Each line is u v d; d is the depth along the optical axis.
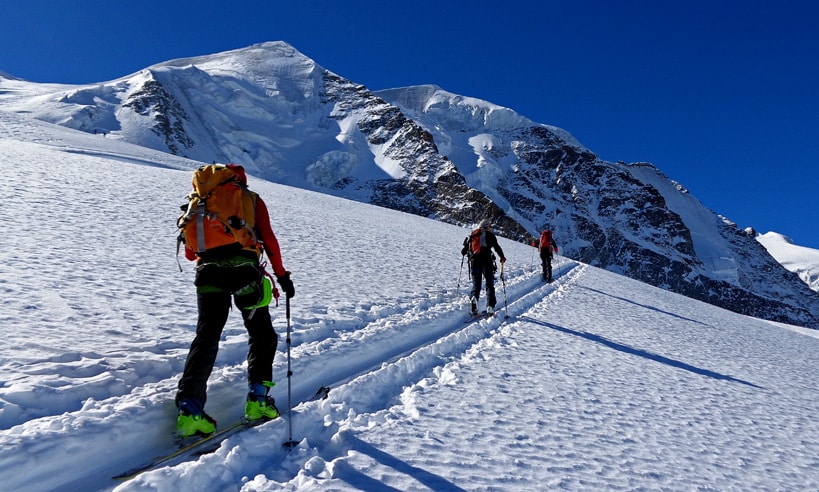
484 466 2.96
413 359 5.20
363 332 5.90
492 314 8.43
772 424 4.72
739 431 4.36
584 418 4.09
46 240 7.73
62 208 10.92
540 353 6.27
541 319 8.99
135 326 4.63
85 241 8.20
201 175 3.16
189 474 2.41
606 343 7.49
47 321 4.32
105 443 2.73
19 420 2.73
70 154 24.95
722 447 3.90
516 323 8.26
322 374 4.56
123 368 3.59
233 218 3.04
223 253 3.02
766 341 11.80
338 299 7.55
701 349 8.41
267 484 2.46
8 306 4.50
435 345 5.89
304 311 6.39
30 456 2.39
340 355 4.93
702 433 4.16
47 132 42.53
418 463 2.88
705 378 6.22
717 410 4.90
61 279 5.75
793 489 3.31
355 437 3.13
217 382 3.61
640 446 3.65
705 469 3.41
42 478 2.42
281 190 34.38
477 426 3.60
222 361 4.30
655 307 14.36
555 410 4.18
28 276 5.62
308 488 2.45
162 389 3.42
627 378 5.62
